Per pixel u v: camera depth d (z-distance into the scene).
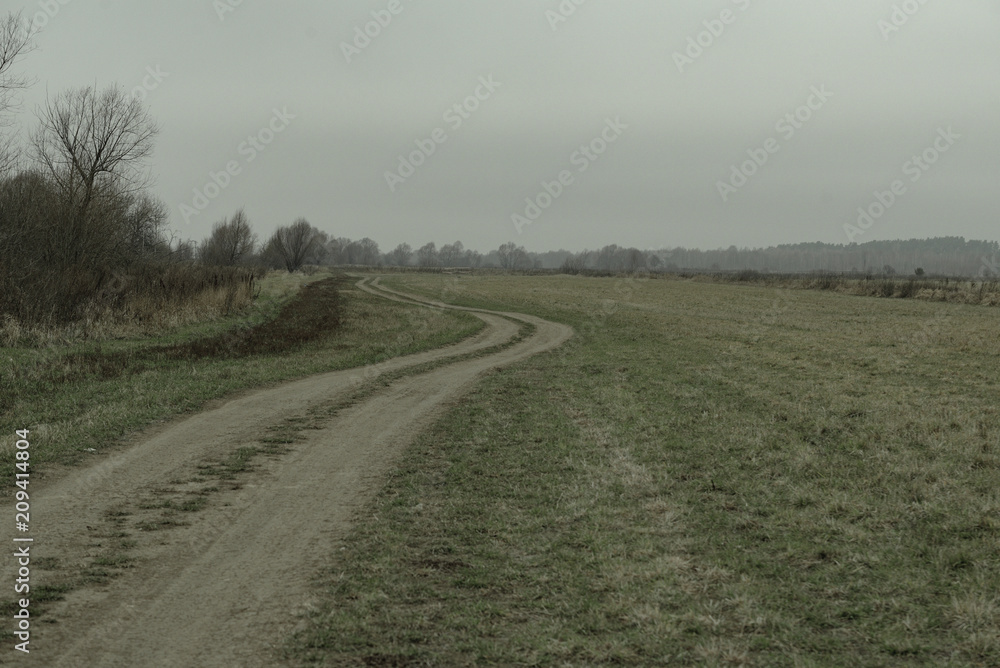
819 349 26.22
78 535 8.04
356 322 39.03
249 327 32.06
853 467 10.79
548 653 5.59
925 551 7.59
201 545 7.84
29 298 24.84
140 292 30.70
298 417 15.01
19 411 14.04
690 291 71.31
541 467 11.26
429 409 16.23
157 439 12.70
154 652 5.49
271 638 5.76
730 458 11.50
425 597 6.62
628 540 8.09
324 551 7.73
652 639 5.80
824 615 6.23
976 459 10.93
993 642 5.66
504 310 50.41
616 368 22.53
